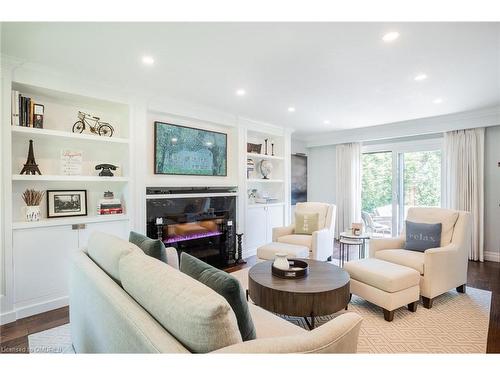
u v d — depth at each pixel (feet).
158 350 2.75
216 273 4.02
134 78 9.34
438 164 16.02
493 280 11.25
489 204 14.25
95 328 4.58
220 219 13.71
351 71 8.84
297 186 20.54
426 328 7.41
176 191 11.87
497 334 7.11
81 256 5.99
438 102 12.16
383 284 7.87
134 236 7.14
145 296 3.52
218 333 2.72
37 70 8.27
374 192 18.85
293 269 7.79
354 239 11.92
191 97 11.38
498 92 10.87
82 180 9.27
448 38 6.83
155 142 11.63
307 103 12.26
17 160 8.79
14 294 7.92
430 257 8.55
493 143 14.07
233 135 14.73
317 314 6.64
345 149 19.33
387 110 13.46
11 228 7.86
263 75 9.14
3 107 7.69
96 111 10.50
